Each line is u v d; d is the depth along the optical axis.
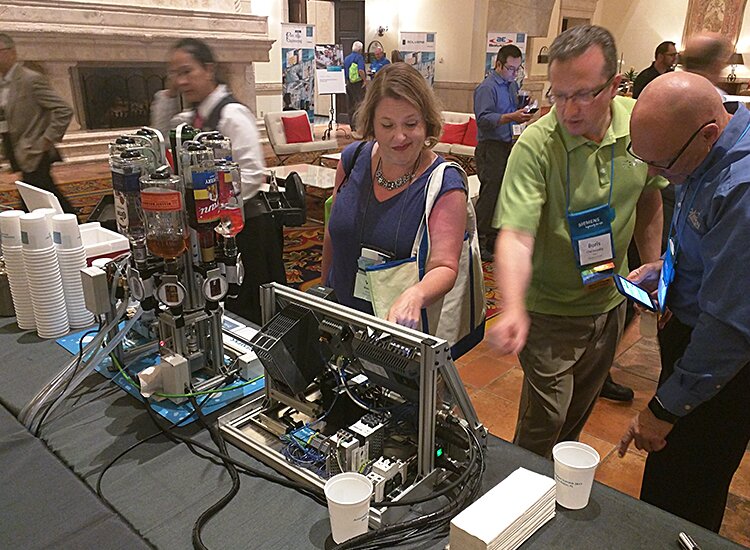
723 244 1.05
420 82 1.36
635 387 2.79
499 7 9.09
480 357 3.05
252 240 2.42
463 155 6.70
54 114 3.41
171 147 1.38
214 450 1.14
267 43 8.35
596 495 1.01
